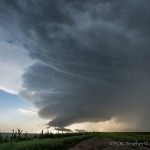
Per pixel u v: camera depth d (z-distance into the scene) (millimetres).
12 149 18766
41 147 23203
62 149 28938
